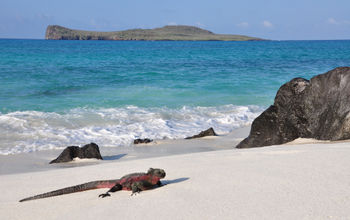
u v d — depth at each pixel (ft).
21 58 194.39
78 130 56.18
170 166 24.22
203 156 27.43
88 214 15.12
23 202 18.79
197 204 14.73
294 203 13.78
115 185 18.57
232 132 57.52
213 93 90.38
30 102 76.18
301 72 137.69
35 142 50.19
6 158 43.01
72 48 382.42
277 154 24.67
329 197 14.12
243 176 18.60
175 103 77.87
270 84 105.29
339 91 36.47
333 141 35.04
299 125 39.68
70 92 89.51
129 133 55.26
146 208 14.96
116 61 192.03
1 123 58.54
